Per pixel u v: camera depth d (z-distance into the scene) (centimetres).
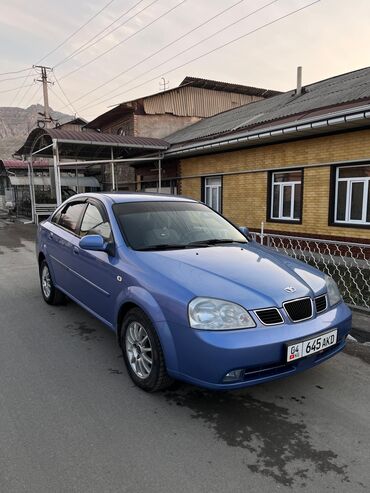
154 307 288
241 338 258
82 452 239
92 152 1627
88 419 273
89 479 217
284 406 294
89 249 363
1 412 281
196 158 1442
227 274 300
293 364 279
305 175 1037
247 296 275
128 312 323
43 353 383
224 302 268
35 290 627
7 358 371
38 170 2681
